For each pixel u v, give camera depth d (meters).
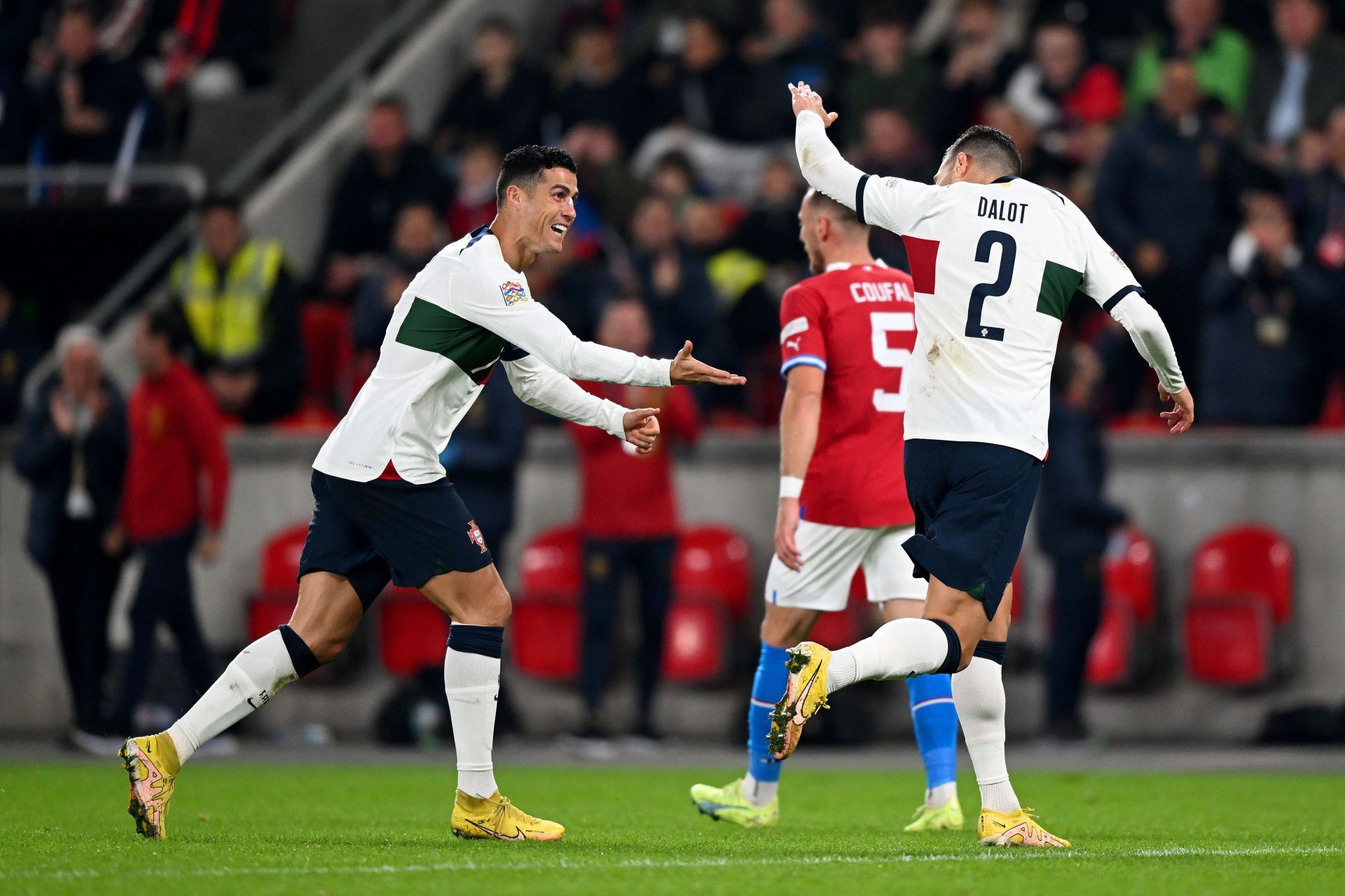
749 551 43.19
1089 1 55.62
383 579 19.75
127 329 50.38
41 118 54.16
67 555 39.31
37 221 52.78
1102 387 43.62
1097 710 41.78
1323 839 21.02
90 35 54.22
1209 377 43.22
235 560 45.06
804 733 39.72
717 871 16.81
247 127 58.41
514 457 38.94
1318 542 40.91
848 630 40.19
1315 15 50.41
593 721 38.69
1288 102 50.62
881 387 22.33
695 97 55.22
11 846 18.97
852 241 22.86
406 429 19.09
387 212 51.59
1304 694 40.75
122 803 25.67
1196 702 41.28
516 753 38.62
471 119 55.75
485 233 19.41
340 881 15.90
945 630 18.02
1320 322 42.22
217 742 39.41
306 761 36.16
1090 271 18.89
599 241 50.69
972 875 16.58
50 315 54.06
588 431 38.66
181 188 54.16
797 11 55.38
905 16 57.72
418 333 19.09
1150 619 41.38
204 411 38.22
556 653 43.28
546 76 56.34
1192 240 43.41
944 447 18.53
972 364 18.52
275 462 45.00
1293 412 42.69
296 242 55.53
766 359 46.19
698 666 42.25
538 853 18.48
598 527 38.66
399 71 59.12
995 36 55.25
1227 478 41.62
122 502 38.66
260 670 19.52
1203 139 43.72
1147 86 51.53
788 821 24.19
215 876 16.16
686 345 18.75
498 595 19.58
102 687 39.75
